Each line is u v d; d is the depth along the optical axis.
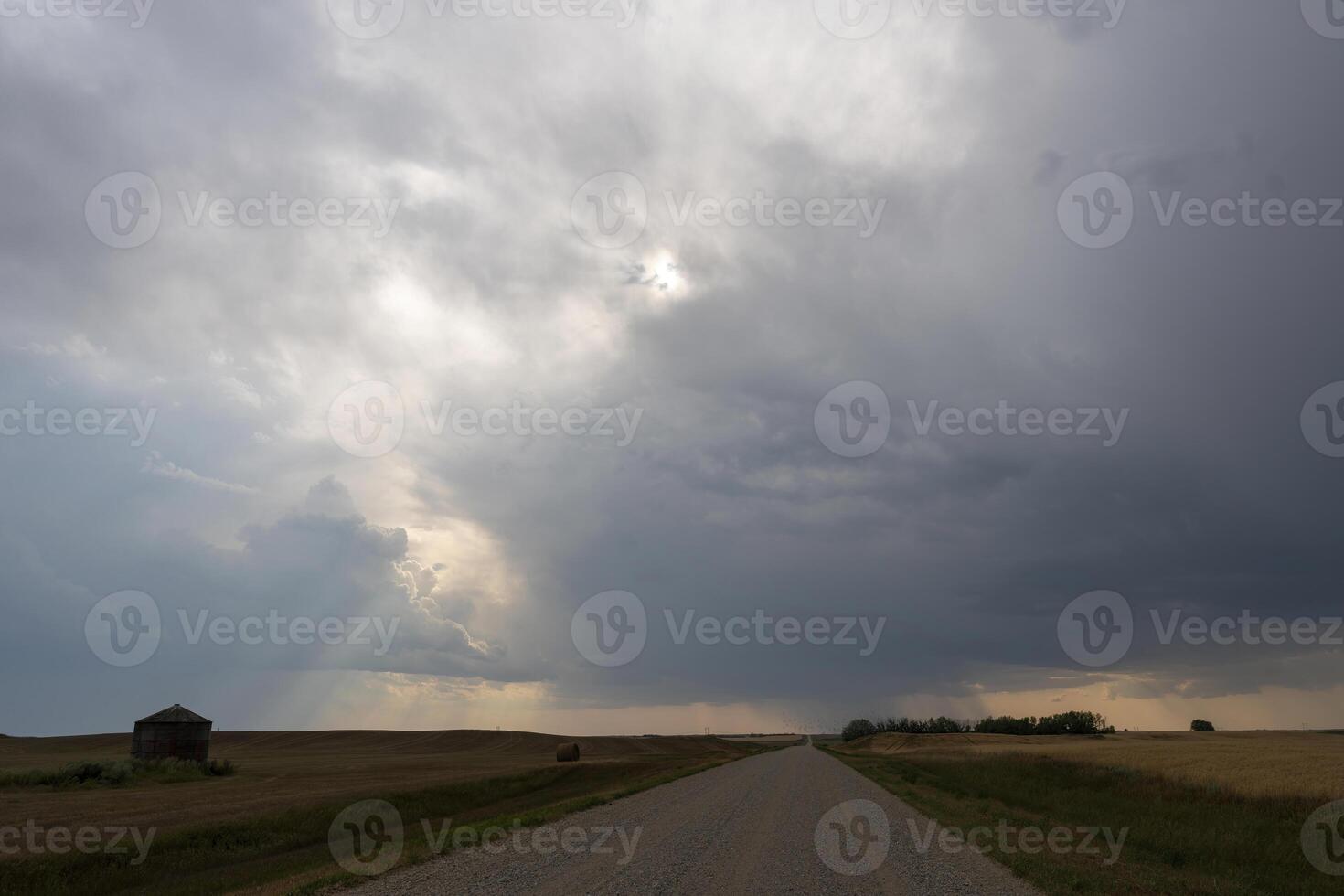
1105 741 101.25
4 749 91.06
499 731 132.38
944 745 105.50
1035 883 11.78
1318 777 30.08
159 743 54.34
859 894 11.02
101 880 16.58
